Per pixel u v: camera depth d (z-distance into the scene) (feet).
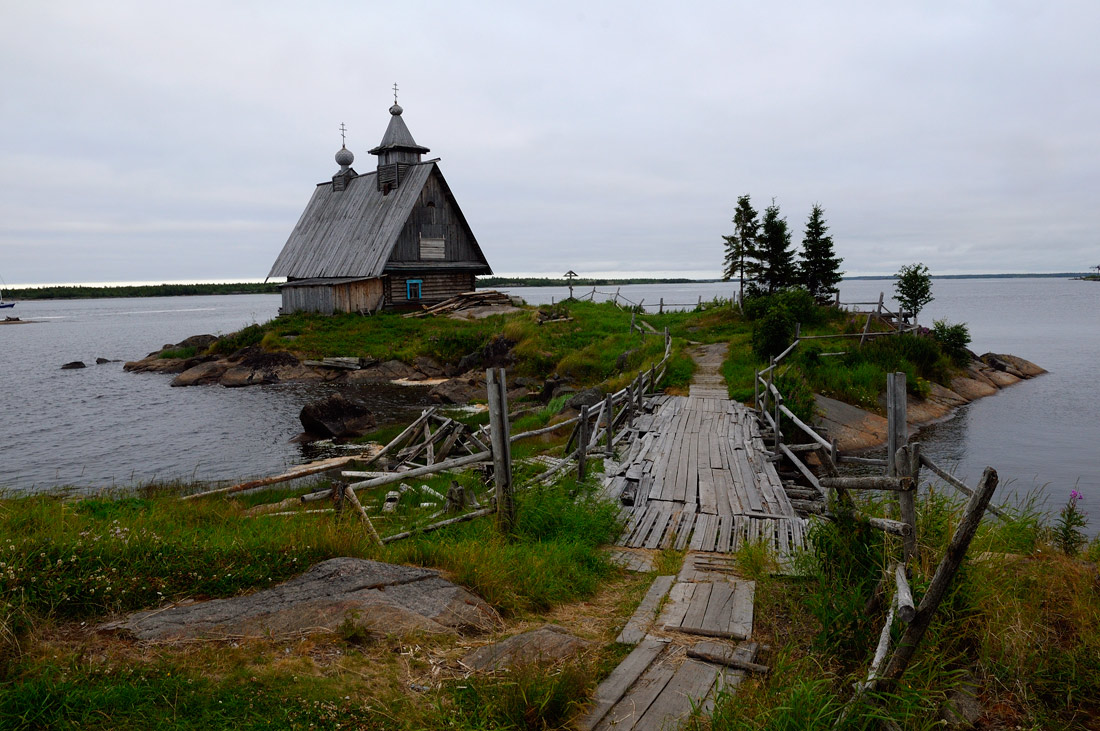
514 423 68.13
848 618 16.58
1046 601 17.33
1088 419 76.33
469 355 110.11
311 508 32.09
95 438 70.08
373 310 141.90
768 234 137.18
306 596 17.58
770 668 16.40
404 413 81.61
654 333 111.14
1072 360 132.98
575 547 26.04
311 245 161.89
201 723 12.05
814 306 110.83
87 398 96.07
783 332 83.51
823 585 18.37
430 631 16.78
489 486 39.01
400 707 13.41
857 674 14.97
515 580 21.38
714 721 13.46
